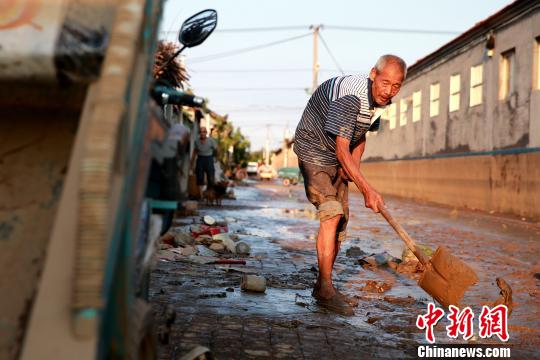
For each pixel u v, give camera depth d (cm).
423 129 2389
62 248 124
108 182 121
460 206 1953
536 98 1500
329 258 429
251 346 317
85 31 151
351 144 462
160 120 181
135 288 164
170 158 188
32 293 145
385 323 384
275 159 10588
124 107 132
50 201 157
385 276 566
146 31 156
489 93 1778
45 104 164
